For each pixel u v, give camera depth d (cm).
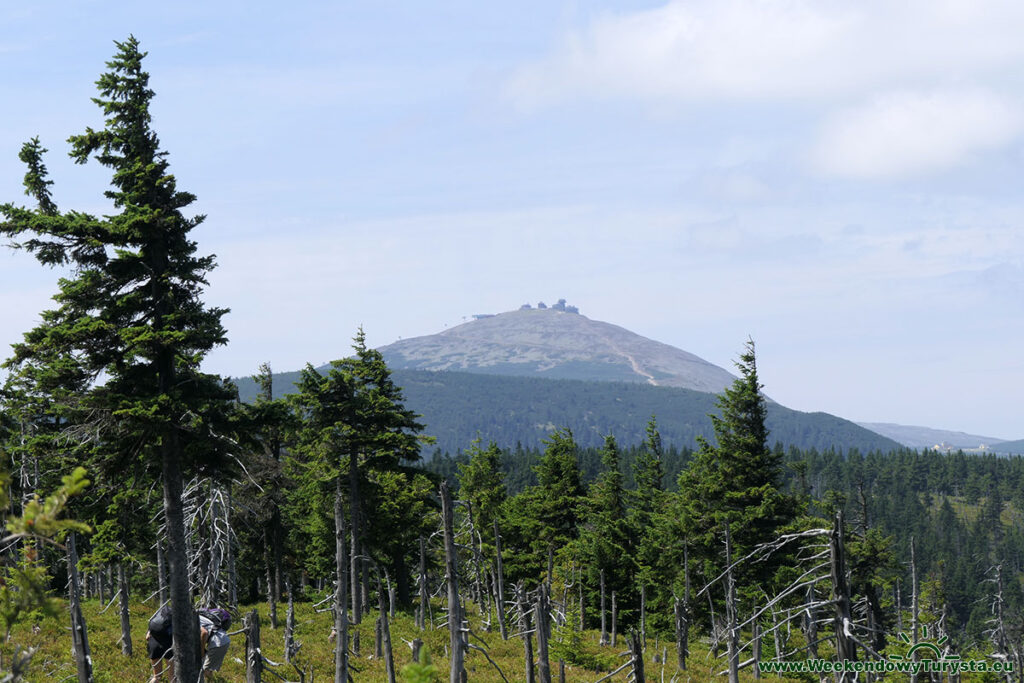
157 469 2662
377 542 5319
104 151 2444
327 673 3603
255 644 2567
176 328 2458
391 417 4206
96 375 2462
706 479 5191
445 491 2383
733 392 5147
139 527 3231
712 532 4969
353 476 4216
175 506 2506
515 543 6525
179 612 2439
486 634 4884
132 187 2450
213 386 2559
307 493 4828
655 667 4394
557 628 4184
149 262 2477
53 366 2372
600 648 4825
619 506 6369
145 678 3136
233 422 2561
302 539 5856
